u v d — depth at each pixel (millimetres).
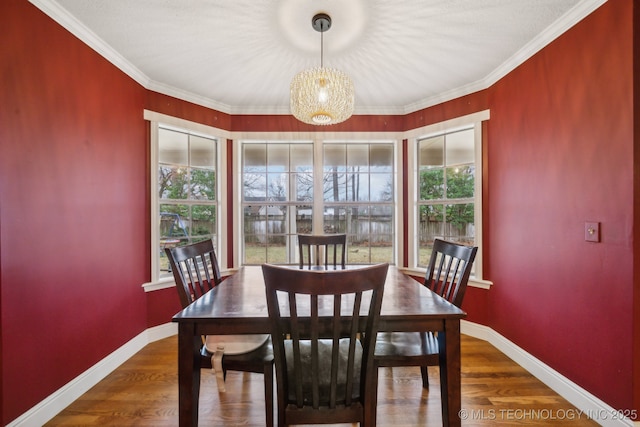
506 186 2316
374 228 3285
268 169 3301
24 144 1502
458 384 1271
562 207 1790
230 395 1794
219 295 1511
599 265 1550
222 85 2635
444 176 2939
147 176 2508
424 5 1636
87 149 1896
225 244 3104
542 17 1731
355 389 1158
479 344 2465
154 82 2531
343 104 1742
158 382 1922
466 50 2084
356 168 3287
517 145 2191
